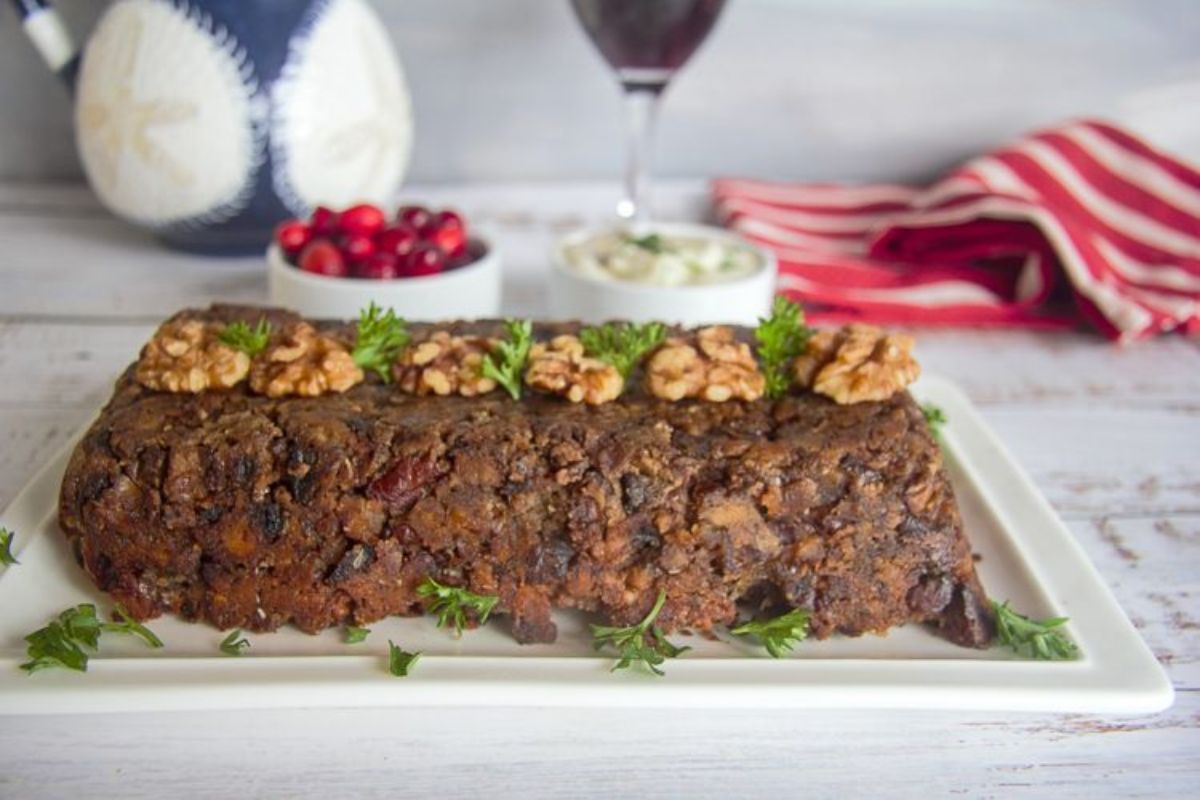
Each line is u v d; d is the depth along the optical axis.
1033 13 0.80
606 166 0.82
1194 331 0.68
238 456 0.44
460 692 0.41
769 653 0.43
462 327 0.50
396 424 0.44
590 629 0.45
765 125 0.82
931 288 0.68
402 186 0.82
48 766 0.40
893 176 0.82
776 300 0.49
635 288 0.60
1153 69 0.81
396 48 0.79
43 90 0.78
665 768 0.41
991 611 0.45
